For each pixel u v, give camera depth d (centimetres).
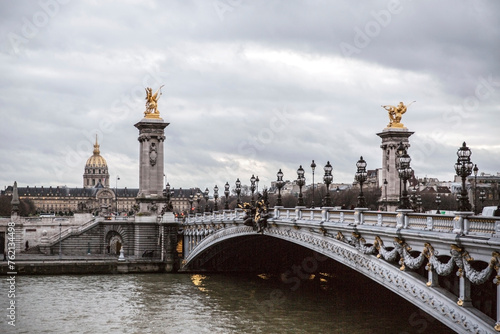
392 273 5181
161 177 15038
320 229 6625
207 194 12750
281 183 8169
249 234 9088
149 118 15050
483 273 4003
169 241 13200
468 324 4206
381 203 13275
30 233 14425
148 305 8938
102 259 12912
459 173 4241
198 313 8325
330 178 6775
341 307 7925
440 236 4331
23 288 10419
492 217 3950
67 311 8556
